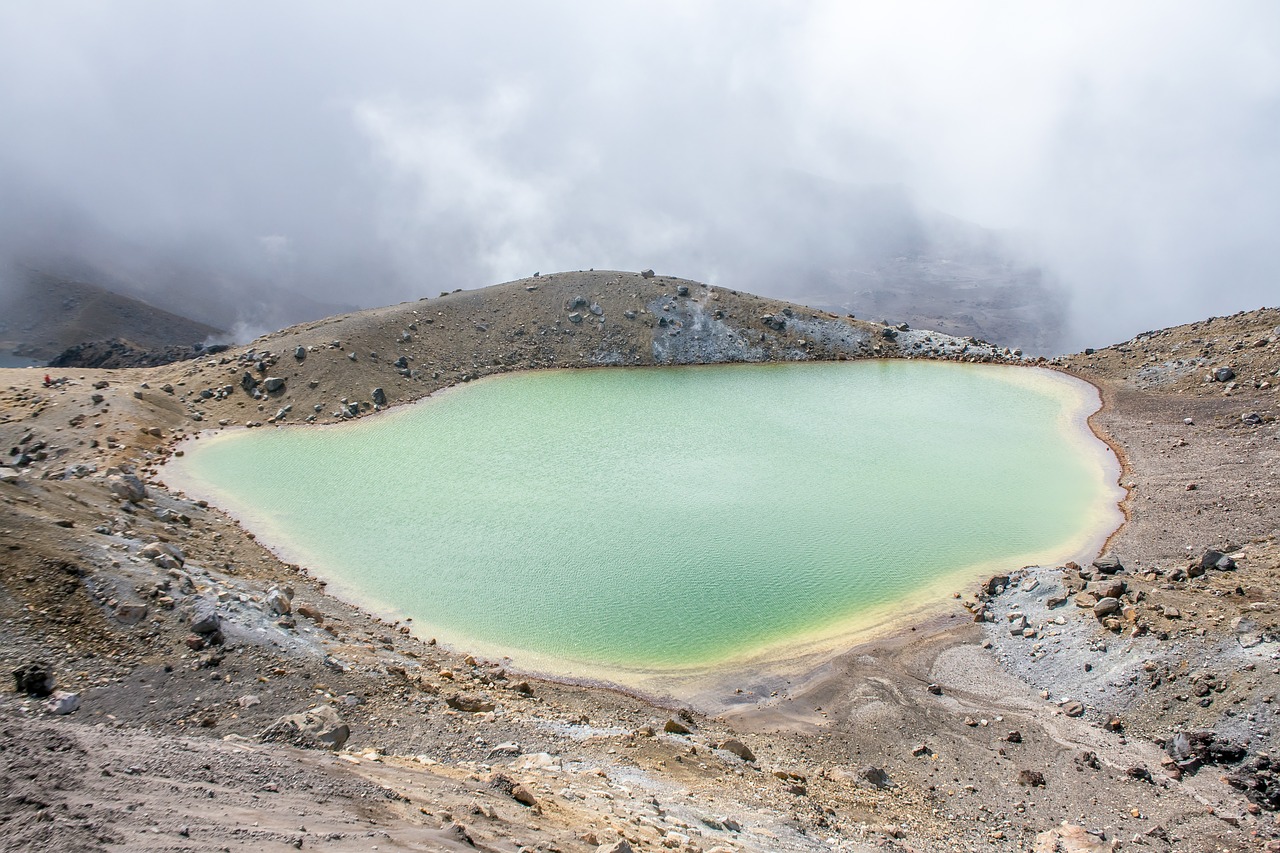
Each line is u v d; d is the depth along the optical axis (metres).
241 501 82.75
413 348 138.12
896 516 80.12
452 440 105.62
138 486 62.41
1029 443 101.88
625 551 72.81
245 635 41.22
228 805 20.19
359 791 23.86
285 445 102.31
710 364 148.62
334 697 38.50
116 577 40.94
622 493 86.94
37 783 18.25
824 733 48.44
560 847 22.70
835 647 57.78
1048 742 45.81
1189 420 98.75
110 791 19.05
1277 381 100.38
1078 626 56.16
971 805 40.66
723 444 103.69
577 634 59.06
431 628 59.19
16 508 43.62
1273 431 88.12
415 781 26.92
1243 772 40.00
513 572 68.56
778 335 155.75
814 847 30.95
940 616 61.59
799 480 90.56
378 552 71.88
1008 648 56.72
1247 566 58.56
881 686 52.81
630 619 61.34
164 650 38.06
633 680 53.69
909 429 109.12
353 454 99.44
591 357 148.00
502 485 89.50
